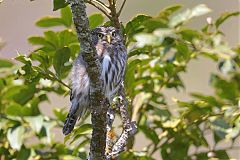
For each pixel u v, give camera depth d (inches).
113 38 426.3
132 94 442.9
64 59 405.4
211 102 453.7
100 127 345.1
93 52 329.4
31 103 454.9
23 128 449.1
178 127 459.8
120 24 413.7
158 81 481.1
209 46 462.9
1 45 507.5
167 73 467.5
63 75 425.1
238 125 440.1
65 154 463.8
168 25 465.1
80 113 411.2
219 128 454.6
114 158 384.2
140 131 483.8
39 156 461.1
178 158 459.8
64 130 411.5
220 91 492.1
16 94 451.8
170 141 476.1
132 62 426.9
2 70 461.1
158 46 461.7
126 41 429.4
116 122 486.6
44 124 455.5
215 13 801.6
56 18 450.0
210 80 494.3
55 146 468.4
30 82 410.3
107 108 343.6
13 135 444.5
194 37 457.7
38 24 452.8
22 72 401.4
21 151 452.8
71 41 443.8
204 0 816.3
